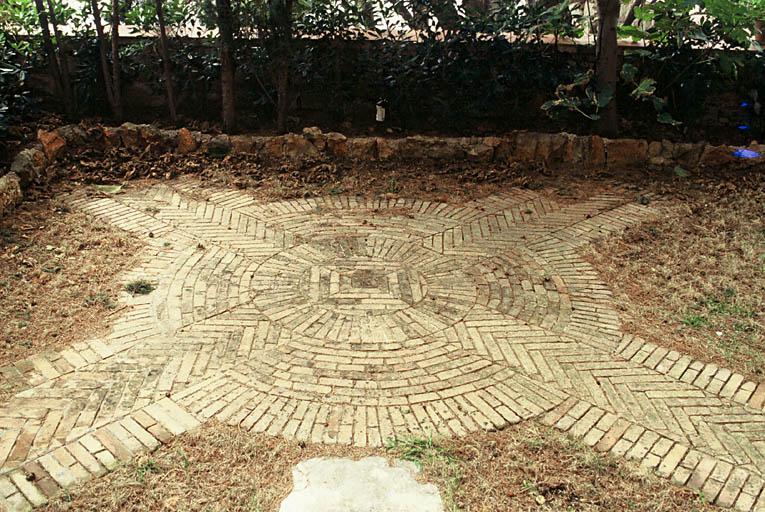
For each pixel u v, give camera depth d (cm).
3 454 343
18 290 523
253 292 542
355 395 405
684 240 663
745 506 321
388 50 920
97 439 358
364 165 867
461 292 553
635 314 519
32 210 684
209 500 318
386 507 315
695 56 909
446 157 884
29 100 823
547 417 388
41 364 427
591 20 916
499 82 899
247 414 384
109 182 788
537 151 878
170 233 657
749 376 434
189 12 916
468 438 368
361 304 527
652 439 369
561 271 595
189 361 438
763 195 766
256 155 867
